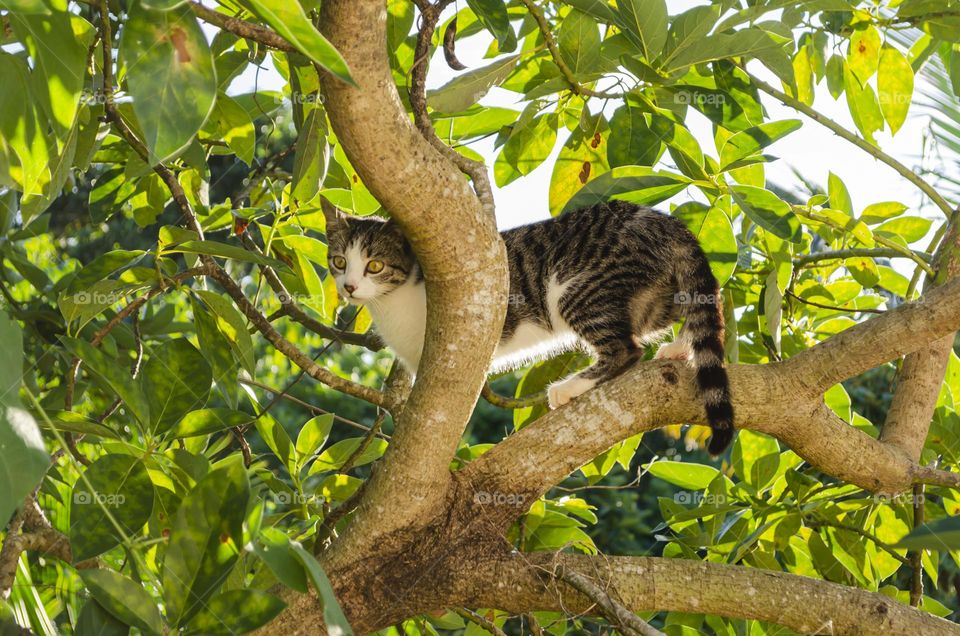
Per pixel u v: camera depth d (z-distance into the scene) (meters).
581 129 2.78
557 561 2.16
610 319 3.17
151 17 1.30
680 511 2.96
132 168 2.65
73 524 1.90
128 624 1.71
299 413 8.02
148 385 2.12
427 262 1.96
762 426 2.30
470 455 2.91
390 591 2.11
